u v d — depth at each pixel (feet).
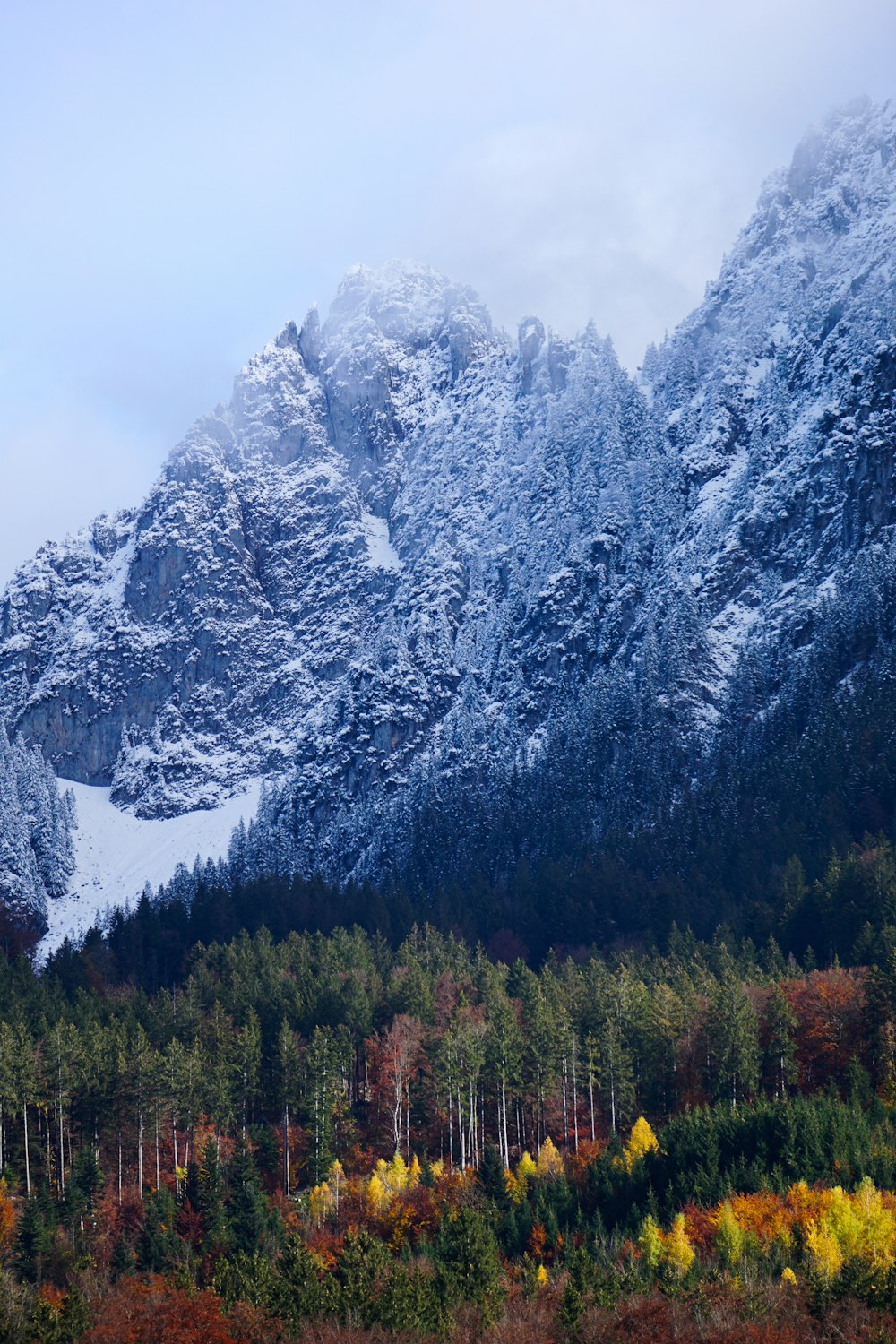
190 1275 444.14
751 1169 472.03
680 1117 525.75
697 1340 355.36
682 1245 416.87
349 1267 414.62
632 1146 515.91
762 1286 381.19
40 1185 544.21
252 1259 419.95
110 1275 477.77
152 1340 383.45
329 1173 552.41
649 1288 390.83
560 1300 386.73
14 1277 458.50
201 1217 510.17
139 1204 528.63
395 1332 375.66
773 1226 426.51
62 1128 593.01
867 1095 544.21
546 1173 519.19
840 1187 427.74
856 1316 355.36
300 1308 391.04
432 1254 445.37
